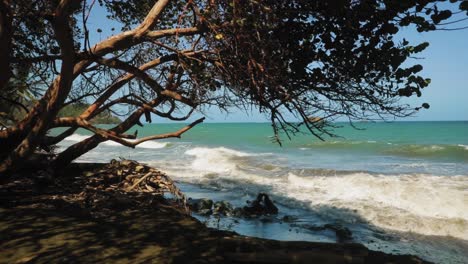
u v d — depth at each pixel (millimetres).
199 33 5652
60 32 4688
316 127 5164
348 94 5035
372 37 4695
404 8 4289
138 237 5855
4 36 4645
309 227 8805
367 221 9508
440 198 10961
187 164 20094
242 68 5418
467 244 8008
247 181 14641
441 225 9008
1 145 7234
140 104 7945
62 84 5680
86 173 9055
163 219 6898
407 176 14672
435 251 7625
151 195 8297
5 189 7645
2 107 9203
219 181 14711
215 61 5762
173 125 89062
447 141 36406
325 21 4934
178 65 6406
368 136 46156
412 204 10859
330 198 11656
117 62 6109
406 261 5449
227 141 38250
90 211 7035
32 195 7527
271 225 8891
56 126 7059
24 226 5895
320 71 5160
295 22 5086
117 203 7605
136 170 9031
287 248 5645
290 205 11000
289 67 5234
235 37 5090
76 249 5207
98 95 7812
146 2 7449
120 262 4922
